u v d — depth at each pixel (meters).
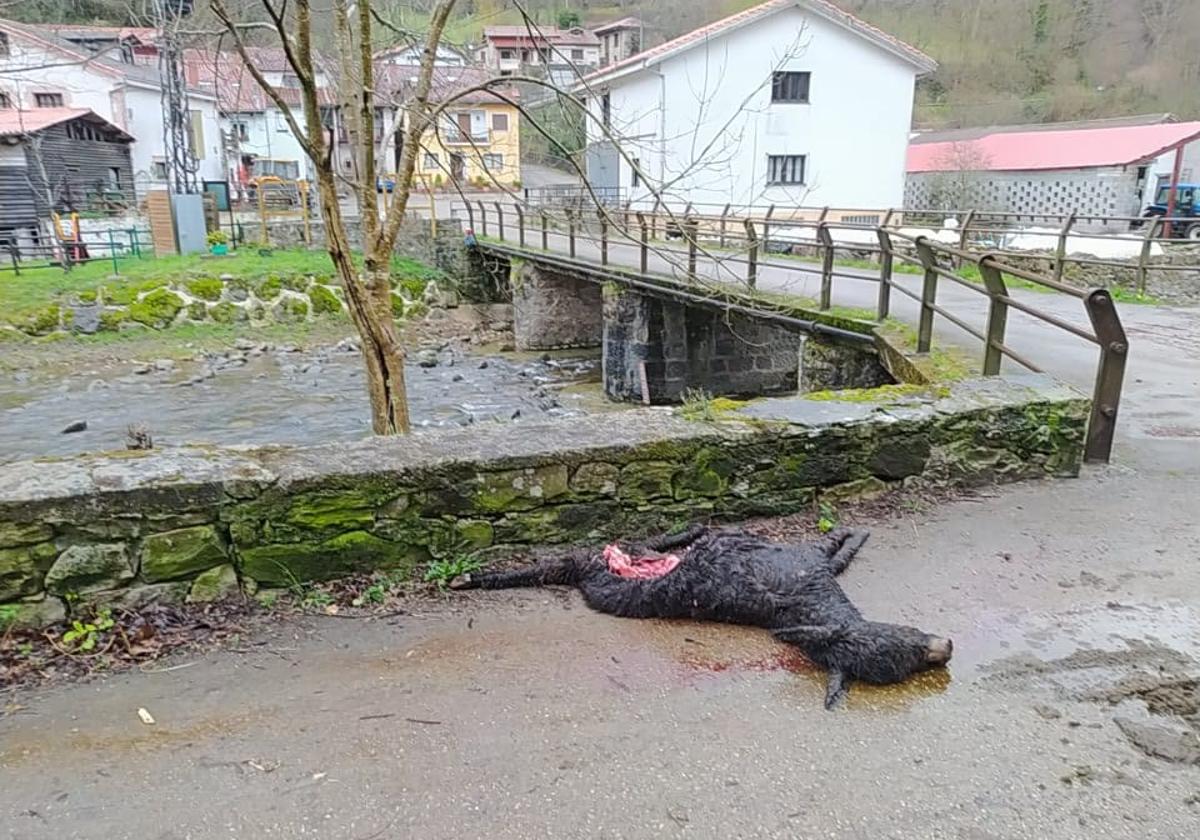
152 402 13.83
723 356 14.48
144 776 2.18
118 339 17.27
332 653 2.77
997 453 4.14
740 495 3.68
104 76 28.89
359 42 6.44
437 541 3.23
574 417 3.79
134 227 22.02
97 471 2.91
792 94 23.34
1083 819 2.02
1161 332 9.12
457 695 2.53
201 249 21.17
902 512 3.85
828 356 8.72
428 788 2.14
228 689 2.56
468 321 20.94
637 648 2.81
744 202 23.58
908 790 2.12
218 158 30.61
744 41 22.34
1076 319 9.37
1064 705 2.46
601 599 3.05
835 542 3.42
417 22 9.20
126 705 2.48
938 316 8.96
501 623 2.97
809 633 2.69
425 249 23.06
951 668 2.65
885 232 7.70
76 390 14.49
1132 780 2.14
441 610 3.05
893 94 23.97
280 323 19.03
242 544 2.97
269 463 3.09
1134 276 12.70
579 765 2.22
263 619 2.95
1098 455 4.47
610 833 1.99
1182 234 18.81
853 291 11.49
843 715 2.43
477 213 24.77
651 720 2.41
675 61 21.81
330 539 3.09
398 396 6.88
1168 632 2.84
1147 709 2.44
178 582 2.92
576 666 2.70
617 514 3.47
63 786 2.14
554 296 18.98
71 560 2.77
